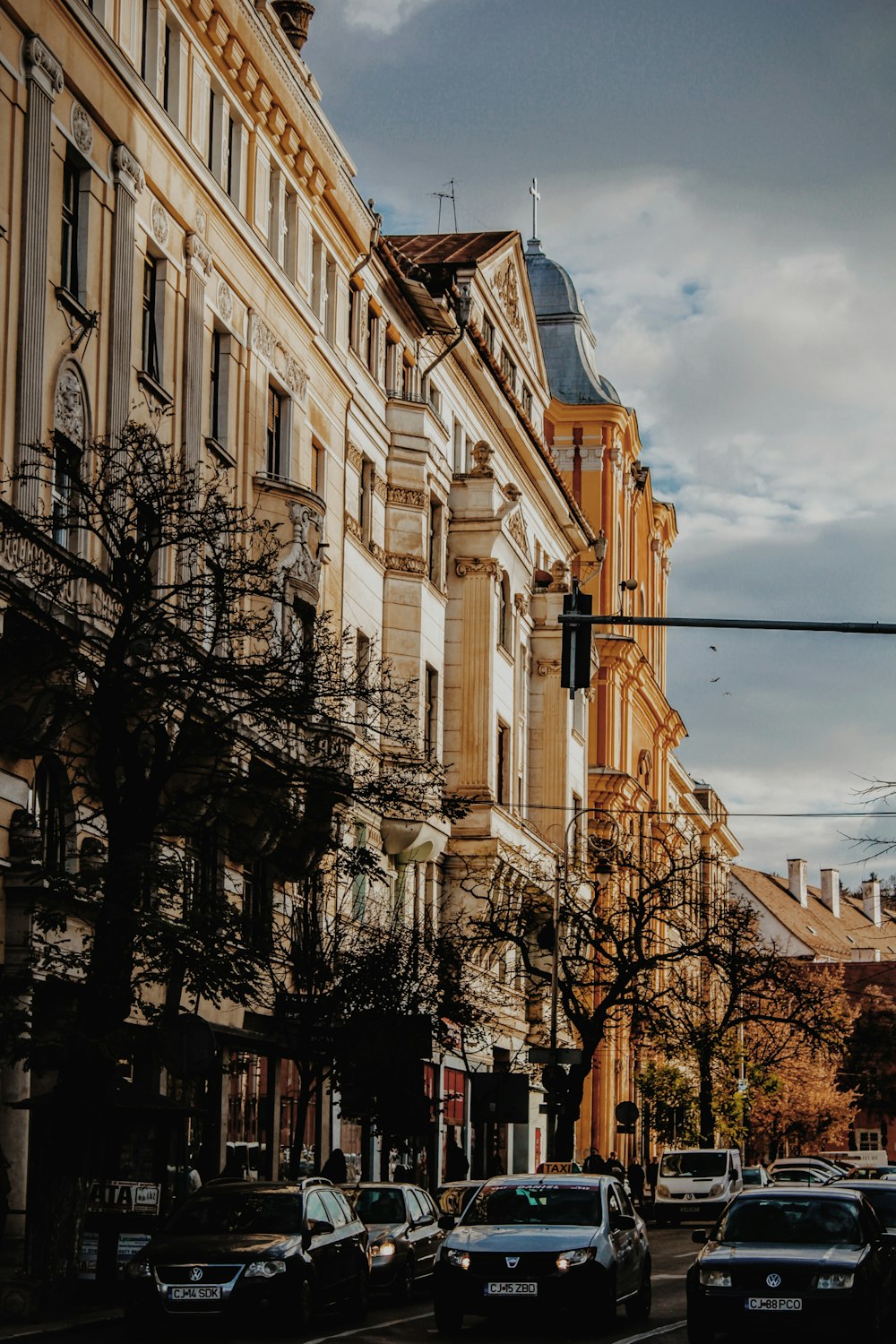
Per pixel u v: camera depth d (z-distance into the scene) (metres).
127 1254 23.58
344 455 44.06
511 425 60.25
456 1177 45.41
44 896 26.27
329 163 41.97
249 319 37.50
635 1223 23.73
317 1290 21.48
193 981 23.39
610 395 85.62
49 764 28.39
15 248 27.27
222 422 36.25
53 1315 21.70
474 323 56.00
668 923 58.09
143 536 24.08
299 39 43.16
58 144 28.97
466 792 52.25
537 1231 22.05
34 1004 22.89
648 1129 78.62
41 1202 22.44
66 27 29.03
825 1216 21.19
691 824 112.19
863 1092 114.06
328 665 27.28
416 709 47.28
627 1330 22.02
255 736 28.97
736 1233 21.11
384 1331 21.52
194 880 24.77
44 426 28.09
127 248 31.25
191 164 34.16
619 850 61.94
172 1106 24.12
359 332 45.81
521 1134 61.00
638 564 93.94
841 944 149.38
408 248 61.16
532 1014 61.06
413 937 36.16
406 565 48.03
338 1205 23.42
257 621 25.06
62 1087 22.20
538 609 63.50
